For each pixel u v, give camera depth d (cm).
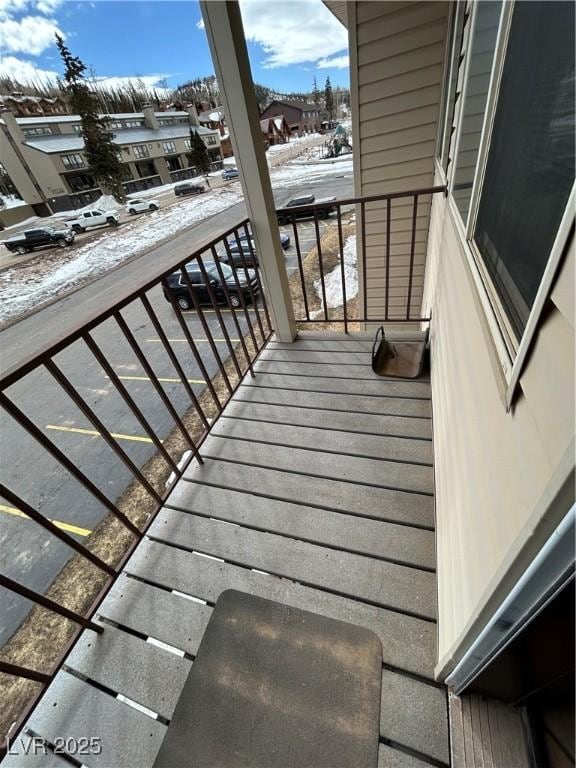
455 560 86
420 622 101
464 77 140
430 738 82
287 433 165
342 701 90
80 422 450
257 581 117
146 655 104
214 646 103
